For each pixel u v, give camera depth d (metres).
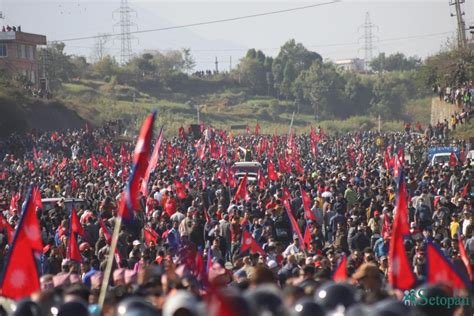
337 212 70.81
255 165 119.44
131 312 16.33
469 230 51.47
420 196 72.75
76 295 21.89
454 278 23.53
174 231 58.69
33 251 29.08
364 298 18.70
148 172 52.22
